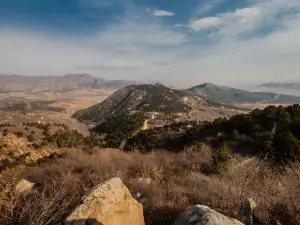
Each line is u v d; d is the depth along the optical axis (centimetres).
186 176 2134
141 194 1486
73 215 746
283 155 2620
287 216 980
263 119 4297
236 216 1054
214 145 4025
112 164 2378
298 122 3641
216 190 1395
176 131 6288
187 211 594
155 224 1102
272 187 1148
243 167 1312
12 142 3291
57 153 3288
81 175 2017
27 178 1917
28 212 911
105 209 783
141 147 5653
